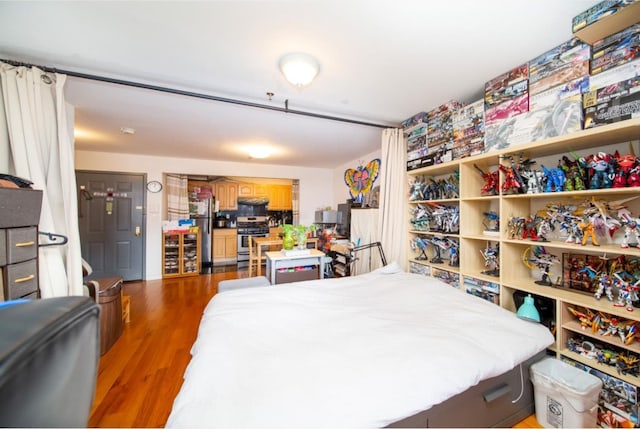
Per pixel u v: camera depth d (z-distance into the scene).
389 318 1.50
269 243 4.51
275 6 1.17
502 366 1.14
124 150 3.90
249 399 0.86
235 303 1.65
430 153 2.41
